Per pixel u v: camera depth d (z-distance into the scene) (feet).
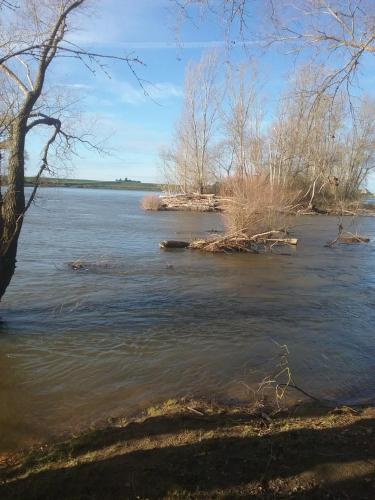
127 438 15.89
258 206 78.07
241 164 120.67
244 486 12.66
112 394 21.45
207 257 65.57
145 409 19.80
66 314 34.65
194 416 17.89
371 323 34.63
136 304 38.24
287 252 73.82
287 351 27.78
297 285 48.37
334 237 96.99
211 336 30.58
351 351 28.14
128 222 118.73
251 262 62.54
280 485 12.69
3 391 21.61
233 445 14.88
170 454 14.38
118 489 12.68
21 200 28.86
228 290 44.80
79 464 14.29
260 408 19.31
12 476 14.23
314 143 29.35
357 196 123.13
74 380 23.06
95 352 27.02
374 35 18.29
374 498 12.16
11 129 27.89
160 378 23.44
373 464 13.60
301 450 14.43
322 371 24.76
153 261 59.98
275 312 37.14
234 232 75.77
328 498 12.18
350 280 52.01
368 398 21.26
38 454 15.74
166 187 198.39
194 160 191.42
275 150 117.60
